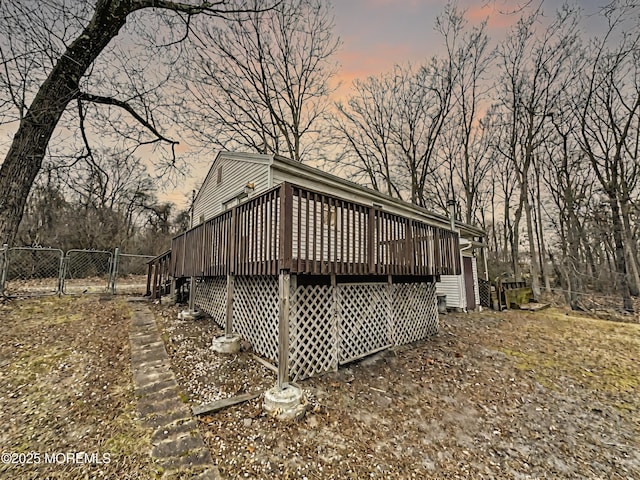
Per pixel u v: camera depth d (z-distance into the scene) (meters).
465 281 11.44
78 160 8.45
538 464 2.80
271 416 3.22
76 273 14.67
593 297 13.88
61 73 6.61
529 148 15.70
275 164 6.69
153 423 3.00
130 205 22.52
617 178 13.97
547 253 18.53
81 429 2.85
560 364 5.43
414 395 4.04
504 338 7.10
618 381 4.73
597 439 3.24
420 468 2.65
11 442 2.63
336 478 2.46
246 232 4.74
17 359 4.16
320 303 4.82
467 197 18.88
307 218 4.02
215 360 4.61
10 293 7.78
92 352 4.61
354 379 4.43
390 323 6.04
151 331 5.81
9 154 6.53
